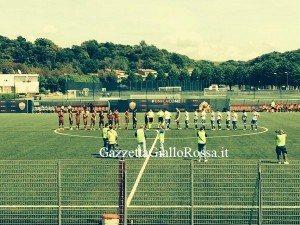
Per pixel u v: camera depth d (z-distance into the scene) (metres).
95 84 152.38
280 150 35.88
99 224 21.11
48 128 68.06
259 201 20.31
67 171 31.16
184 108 99.81
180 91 148.50
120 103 101.25
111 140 40.03
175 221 21.12
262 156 40.06
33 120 83.00
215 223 20.95
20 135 58.91
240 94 157.38
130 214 21.83
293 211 22.20
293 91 169.12
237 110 100.88
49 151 44.38
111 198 24.81
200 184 27.11
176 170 31.39
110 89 149.25
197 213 22.06
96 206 21.98
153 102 100.69
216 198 24.30
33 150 45.16
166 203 23.50
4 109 103.25
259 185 20.36
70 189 26.45
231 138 53.84
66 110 102.38
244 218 21.45
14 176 28.77
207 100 99.62
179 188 26.23
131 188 26.50
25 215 22.22
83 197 25.00
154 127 69.00
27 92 184.62
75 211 22.77
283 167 31.50
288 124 71.06
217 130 63.50
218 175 29.25
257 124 71.00
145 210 22.31
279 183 26.91
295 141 50.16
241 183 26.58
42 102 103.44
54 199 24.56
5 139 54.59
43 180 28.00
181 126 70.44
